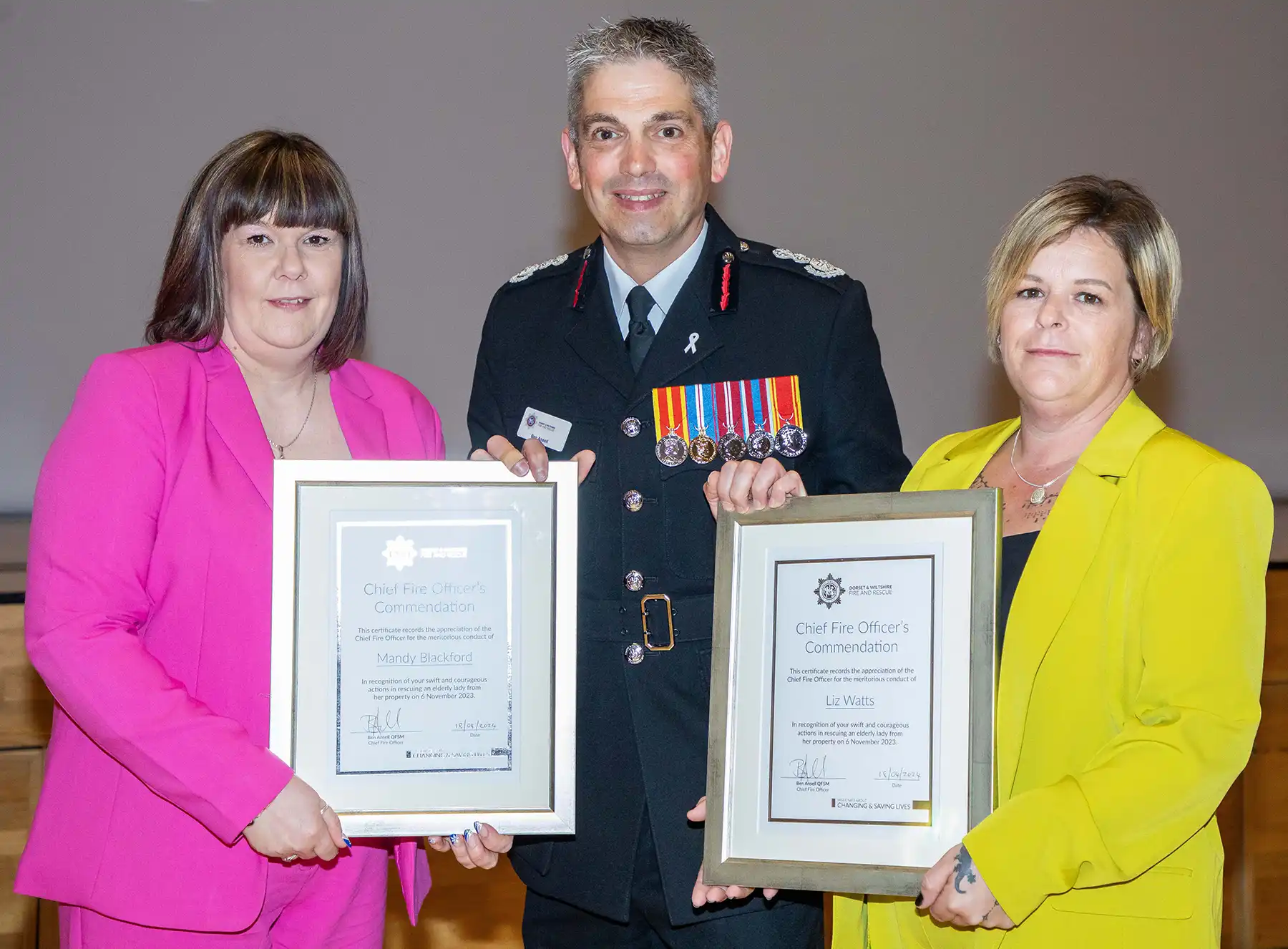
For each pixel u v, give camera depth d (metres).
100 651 1.45
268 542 1.56
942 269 4.94
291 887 1.62
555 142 4.62
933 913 1.38
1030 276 1.49
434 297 4.55
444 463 1.59
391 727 1.57
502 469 1.59
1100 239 1.46
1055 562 1.44
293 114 4.45
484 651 1.58
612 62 1.73
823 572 1.50
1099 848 1.32
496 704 1.58
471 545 1.58
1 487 4.31
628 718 1.78
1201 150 5.18
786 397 1.81
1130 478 1.43
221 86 4.40
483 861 1.63
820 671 1.49
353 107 4.48
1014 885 1.32
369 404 1.79
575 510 1.60
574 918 1.87
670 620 1.77
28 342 4.31
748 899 1.77
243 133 4.42
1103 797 1.32
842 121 4.84
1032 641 1.43
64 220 4.31
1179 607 1.36
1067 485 1.46
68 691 1.46
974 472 1.65
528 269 2.05
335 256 1.64
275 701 1.53
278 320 1.60
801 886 1.45
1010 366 1.52
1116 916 1.38
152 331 1.65
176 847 1.51
